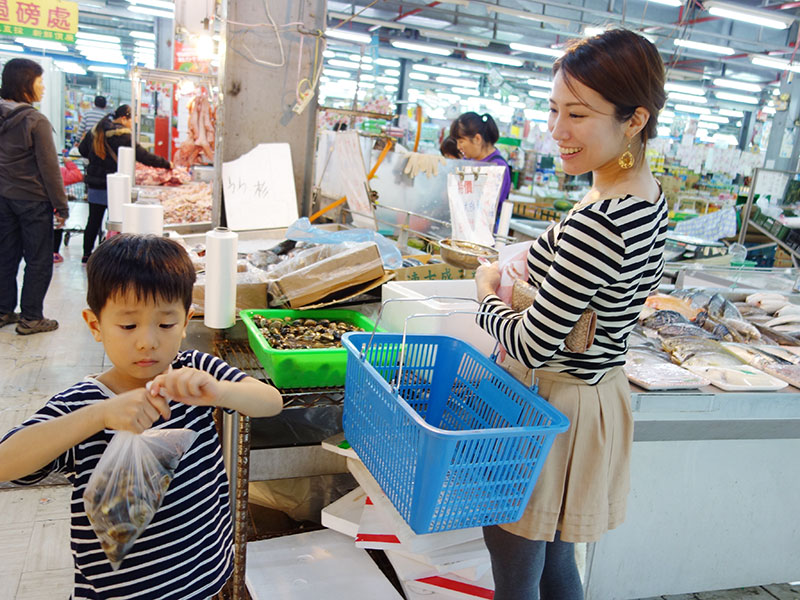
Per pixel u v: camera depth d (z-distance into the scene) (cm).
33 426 92
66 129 1166
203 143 473
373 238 232
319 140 351
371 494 161
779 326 252
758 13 555
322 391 159
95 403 94
